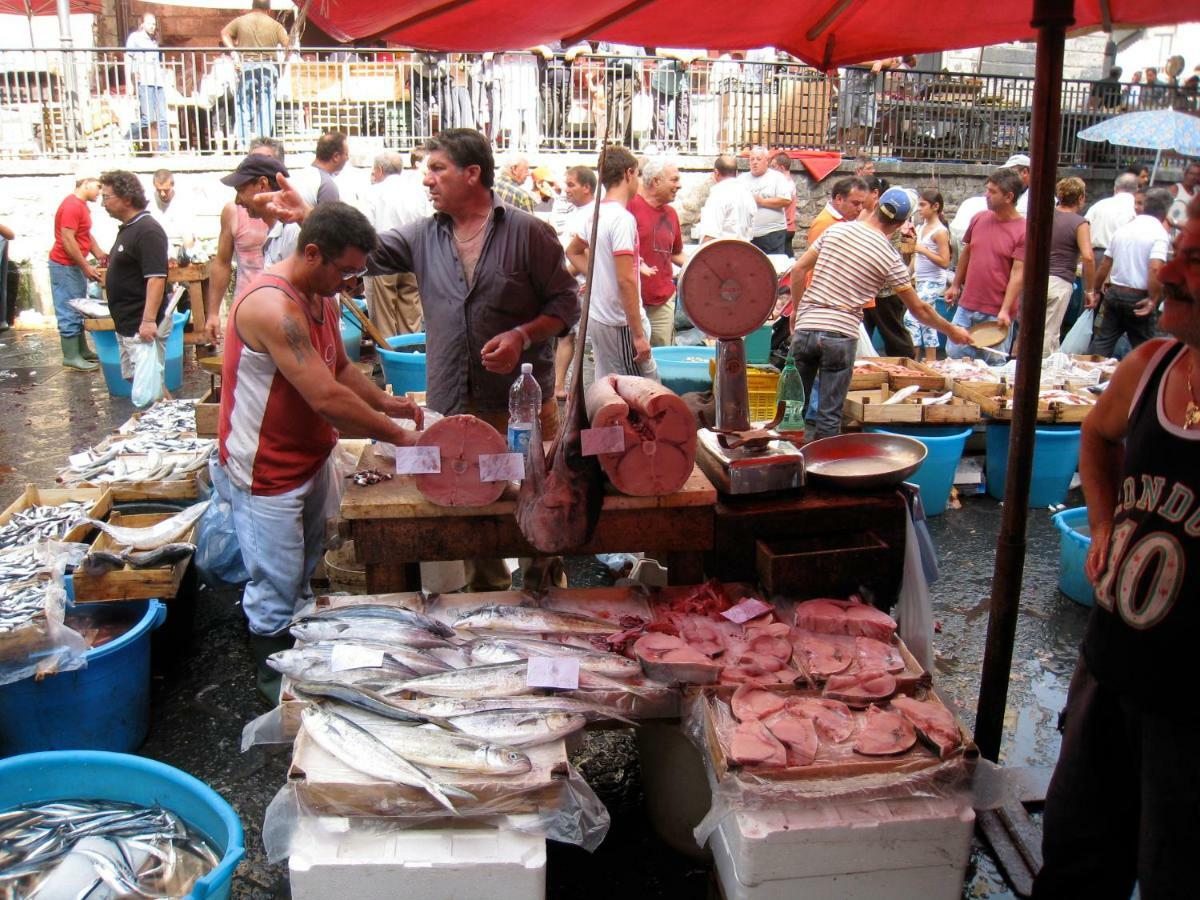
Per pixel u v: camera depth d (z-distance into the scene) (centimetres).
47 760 278
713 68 1472
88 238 966
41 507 452
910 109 1560
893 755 254
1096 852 248
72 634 343
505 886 245
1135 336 802
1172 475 212
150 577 378
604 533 330
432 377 408
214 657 441
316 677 290
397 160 902
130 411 830
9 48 1285
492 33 377
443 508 328
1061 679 428
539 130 1468
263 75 1339
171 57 1430
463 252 391
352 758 253
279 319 340
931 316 590
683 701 284
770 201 1139
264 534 376
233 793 350
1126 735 234
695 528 334
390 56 1403
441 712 272
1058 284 826
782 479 337
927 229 970
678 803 308
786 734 258
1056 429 617
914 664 295
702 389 717
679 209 1473
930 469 599
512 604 330
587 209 663
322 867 242
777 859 245
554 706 275
